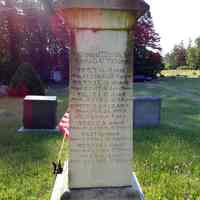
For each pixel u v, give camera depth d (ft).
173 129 15.06
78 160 5.92
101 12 5.52
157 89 36.99
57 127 15.21
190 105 23.97
